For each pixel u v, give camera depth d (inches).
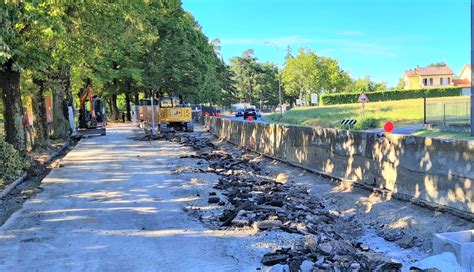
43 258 250.8
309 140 551.5
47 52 673.6
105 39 841.5
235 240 275.9
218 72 3619.6
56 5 615.5
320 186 472.4
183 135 1235.9
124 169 582.9
